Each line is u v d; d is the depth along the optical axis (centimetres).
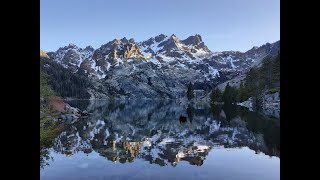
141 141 3525
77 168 1958
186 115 8294
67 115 6819
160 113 10262
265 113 8288
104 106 15638
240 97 16100
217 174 1814
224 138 3644
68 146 2967
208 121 6241
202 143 3288
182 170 1931
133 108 14188
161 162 2208
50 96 7288
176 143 3341
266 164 2097
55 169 1914
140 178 1723
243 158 2345
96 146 3042
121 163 2158
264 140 3369
